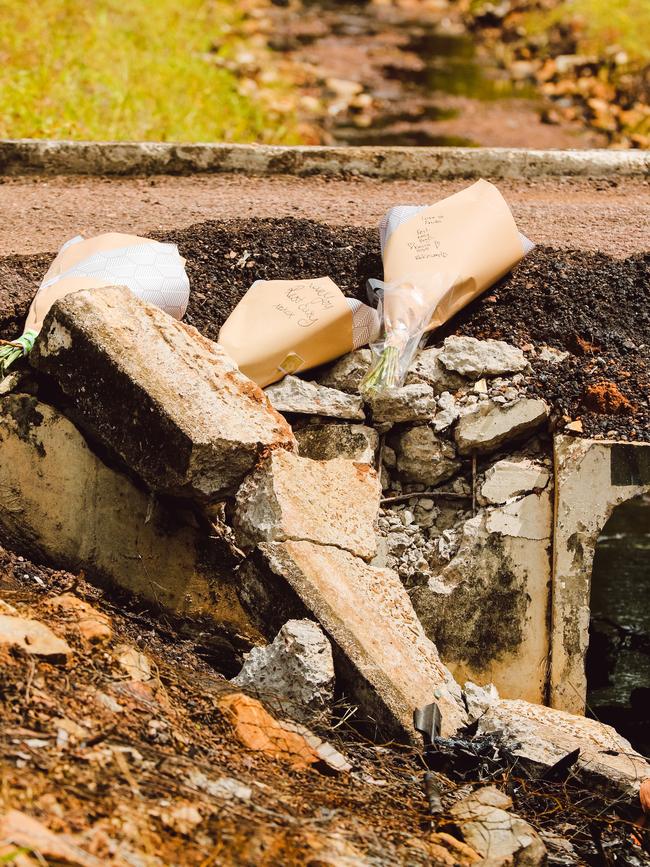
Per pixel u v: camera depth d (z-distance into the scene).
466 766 5.21
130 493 5.48
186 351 5.46
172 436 5.31
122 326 5.42
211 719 5.04
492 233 6.01
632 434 5.71
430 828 4.92
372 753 5.18
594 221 6.59
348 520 5.48
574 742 5.32
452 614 5.73
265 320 5.85
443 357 5.86
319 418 5.81
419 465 5.84
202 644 5.45
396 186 7.00
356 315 5.86
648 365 5.88
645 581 6.75
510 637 5.72
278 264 6.10
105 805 4.61
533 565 5.72
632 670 6.24
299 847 4.67
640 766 5.28
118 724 4.85
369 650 5.26
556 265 6.12
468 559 5.73
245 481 5.41
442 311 5.92
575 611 5.68
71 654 4.97
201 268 6.07
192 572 5.46
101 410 5.40
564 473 5.69
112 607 5.46
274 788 4.88
